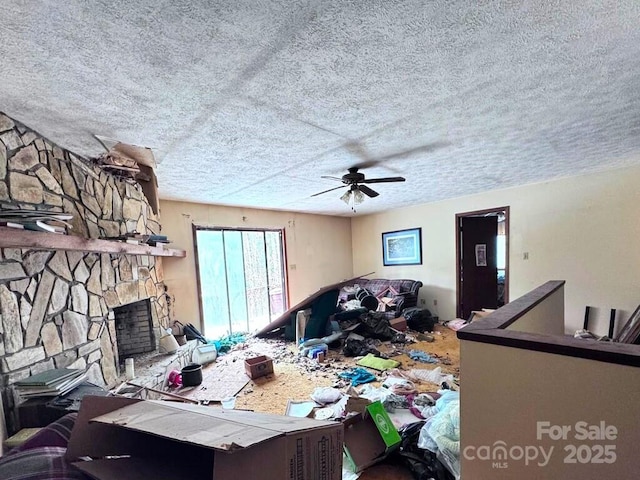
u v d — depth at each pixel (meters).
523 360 1.07
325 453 0.96
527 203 4.51
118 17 1.09
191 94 1.67
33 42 1.19
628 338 3.30
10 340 1.78
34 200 2.03
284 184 3.92
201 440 0.77
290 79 1.57
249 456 0.80
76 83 1.51
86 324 2.43
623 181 3.64
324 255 6.90
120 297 2.95
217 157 2.76
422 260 6.03
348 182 3.37
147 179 3.59
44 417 1.75
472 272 5.46
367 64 1.47
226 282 5.31
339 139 2.44
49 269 2.08
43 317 2.02
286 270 6.16
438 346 4.20
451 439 1.70
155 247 3.40
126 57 1.33
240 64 1.42
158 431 0.84
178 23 1.14
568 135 2.52
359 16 1.15
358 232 7.36
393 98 1.82
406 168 3.43
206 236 5.09
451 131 2.37
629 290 3.63
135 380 2.77
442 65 1.50
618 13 1.17
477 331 1.19
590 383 0.94
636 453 0.87
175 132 2.17
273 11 1.10
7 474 0.88
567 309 4.14
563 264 4.18
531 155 3.06
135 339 3.63
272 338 5.02
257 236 5.82
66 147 2.36
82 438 0.95
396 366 3.46
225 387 3.13
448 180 4.10
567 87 1.75
